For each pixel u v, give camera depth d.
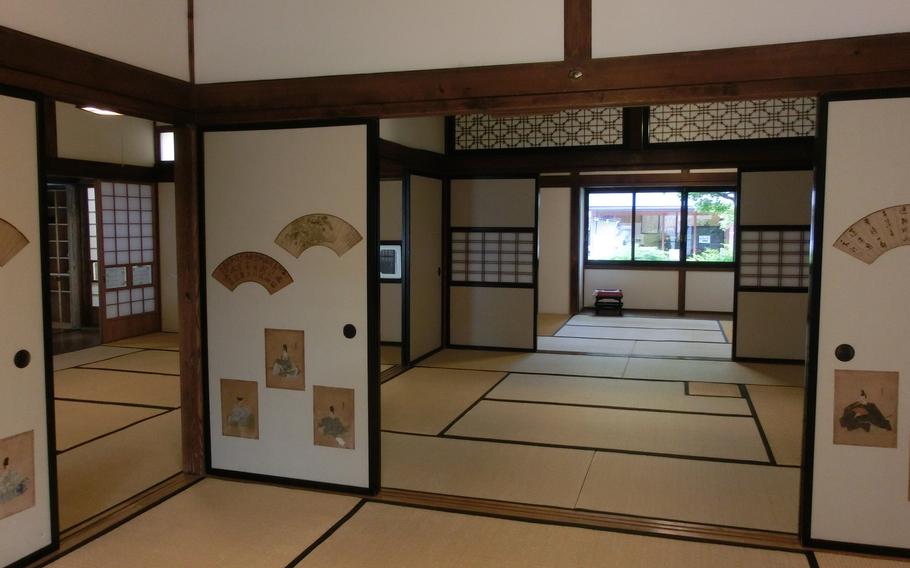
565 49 2.87
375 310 3.23
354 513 3.07
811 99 5.98
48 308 2.65
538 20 2.89
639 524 2.94
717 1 2.68
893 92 2.51
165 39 3.20
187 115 3.37
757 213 6.39
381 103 3.13
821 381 2.66
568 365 6.36
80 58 2.70
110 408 4.81
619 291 9.95
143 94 3.05
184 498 3.25
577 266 9.95
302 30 3.21
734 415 4.62
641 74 2.78
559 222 9.96
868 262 2.58
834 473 2.67
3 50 2.39
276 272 3.36
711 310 10.02
